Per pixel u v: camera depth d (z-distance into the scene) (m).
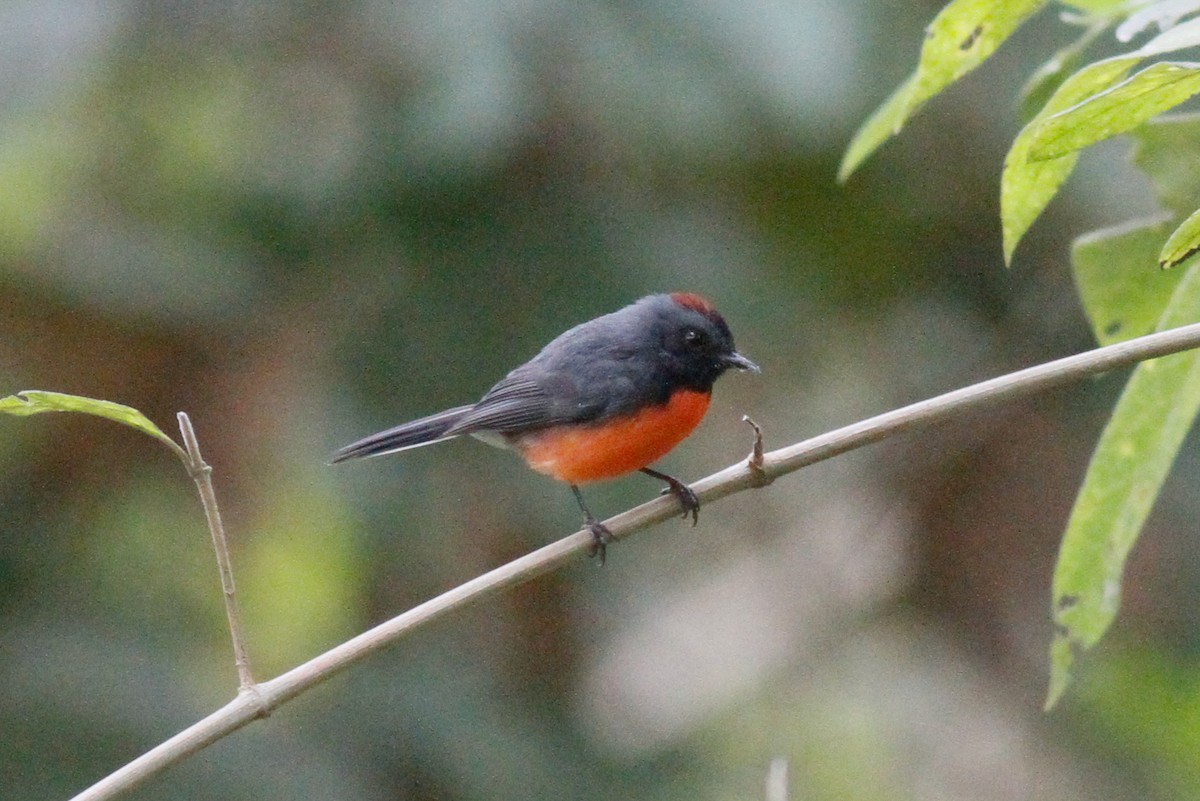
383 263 11.22
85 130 11.21
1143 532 11.44
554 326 11.02
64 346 11.58
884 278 11.97
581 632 12.33
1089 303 7.00
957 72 5.96
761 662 13.25
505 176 10.99
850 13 10.44
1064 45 11.00
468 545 11.68
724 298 11.32
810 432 12.46
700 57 10.35
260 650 12.34
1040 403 12.09
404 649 11.88
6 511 11.96
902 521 12.63
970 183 11.43
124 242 11.38
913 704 12.55
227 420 11.59
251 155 11.13
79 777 10.33
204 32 10.83
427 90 10.52
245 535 11.82
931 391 12.25
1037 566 12.12
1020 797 11.90
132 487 12.20
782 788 6.00
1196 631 11.41
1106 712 12.05
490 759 11.26
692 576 13.53
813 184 11.38
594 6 10.51
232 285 11.34
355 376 11.22
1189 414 6.25
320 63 10.96
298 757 10.82
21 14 10.59
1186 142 6.78
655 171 11.15
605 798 11.62
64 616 11.52
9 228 11.33
